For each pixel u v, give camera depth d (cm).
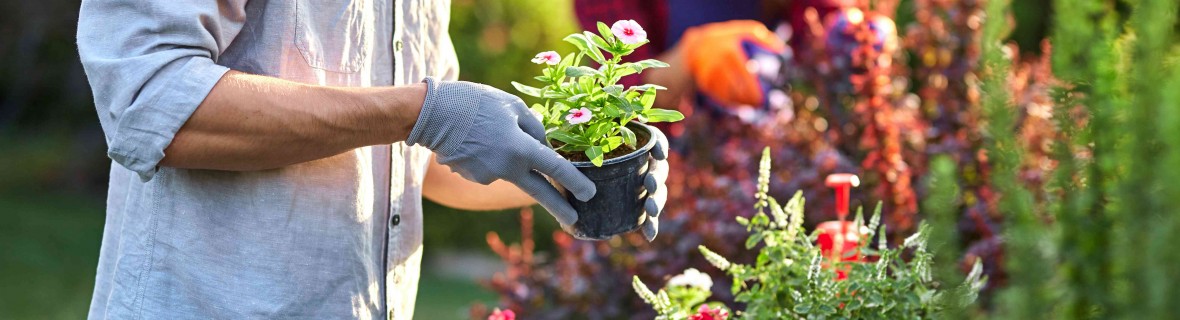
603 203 184
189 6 167
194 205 179
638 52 339
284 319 180
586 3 340
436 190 222
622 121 187
